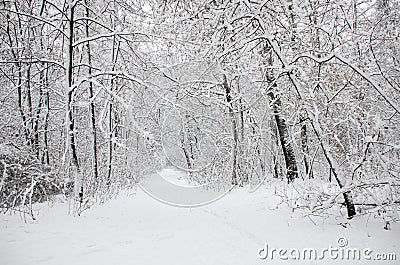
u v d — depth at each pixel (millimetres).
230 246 6172
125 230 7508
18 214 8797
